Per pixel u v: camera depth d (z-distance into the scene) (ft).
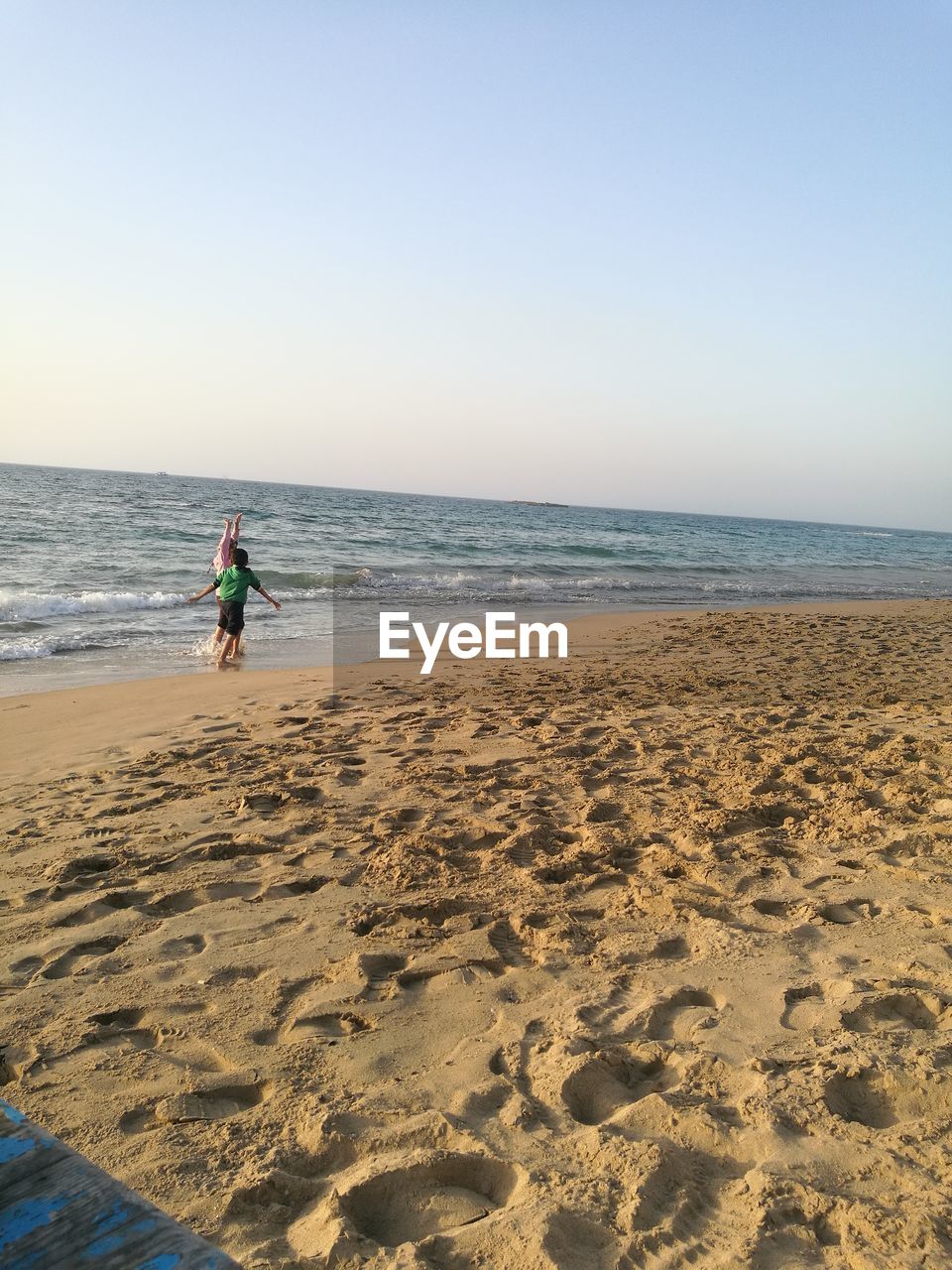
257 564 82.07
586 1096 8.66
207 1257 2.76
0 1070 9.10
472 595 66.23
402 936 12.26
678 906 12.89
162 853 15.37
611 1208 7.01
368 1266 6.46
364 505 254.47
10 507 129.59
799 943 11.80
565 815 17.10
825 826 16.15
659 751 21.58
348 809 17.48
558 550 116.47
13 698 29.25
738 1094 8.52
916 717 25.44
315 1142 7.92
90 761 21.76
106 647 41.04
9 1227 2.81
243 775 19.94
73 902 13.47
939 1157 7.56
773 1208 6.98
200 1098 8.71
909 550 229.45
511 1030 9.87
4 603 49.67
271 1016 10.27
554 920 12.65
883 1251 6.54
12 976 11.30
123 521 117.08
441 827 16.38
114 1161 7.70
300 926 12.59
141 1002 10.57
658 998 10.41
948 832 15.67
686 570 102.73
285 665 37.40
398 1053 9.46
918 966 10.94
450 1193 7.40
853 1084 8.70
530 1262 6.49
